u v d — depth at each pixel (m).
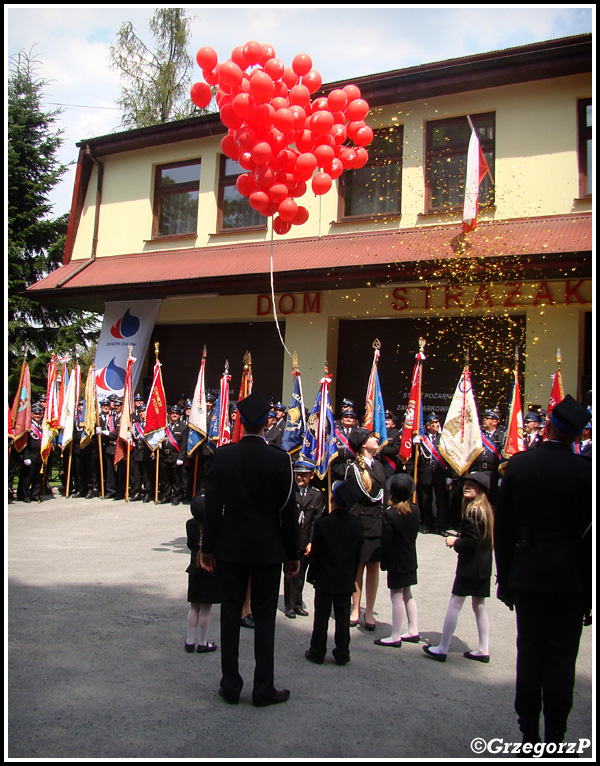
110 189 19.48
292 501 5.13
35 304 26.14
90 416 15.26
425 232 14.12
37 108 27.64
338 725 4.57
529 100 13.56
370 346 15.44
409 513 6.32
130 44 25.14
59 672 5.33
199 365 17.97
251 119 8.40
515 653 6.13
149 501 14.85
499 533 4.47
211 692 5.07
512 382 13.51
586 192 12.94
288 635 6.57
